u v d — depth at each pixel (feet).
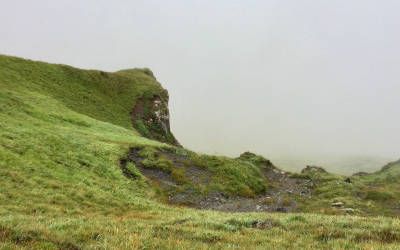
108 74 400.67
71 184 129.49
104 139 206.18
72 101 311.88
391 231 65.82
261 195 201.98
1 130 156.35
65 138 176.14
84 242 51.42
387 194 201.67
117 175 161.07
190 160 212.02
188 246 51.42
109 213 110.63
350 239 60.95
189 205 162.71
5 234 46.88
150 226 66.33
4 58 310.04
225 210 159.94
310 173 267.80
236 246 53.11
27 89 274.16
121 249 47.29
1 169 119.85
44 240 47.42
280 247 53.93
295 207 176.24
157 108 390.21
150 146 215.51
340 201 189.57
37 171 129.70
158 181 177.06
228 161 220.84
